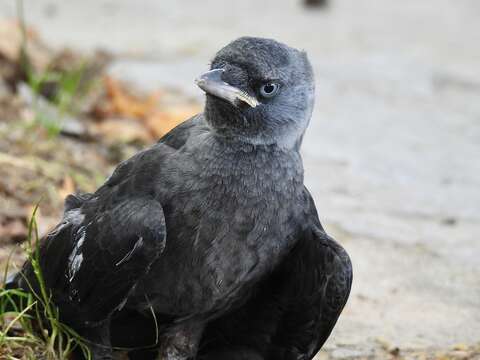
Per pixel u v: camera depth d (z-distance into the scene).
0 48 15.34
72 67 16.14
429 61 19.61
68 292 8.55
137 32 20.09
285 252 8.53
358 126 16.22
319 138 15.61
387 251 12.08
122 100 15.21
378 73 18.56
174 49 19.03
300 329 8.92
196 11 22.20
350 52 19.88
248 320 9.11
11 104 14.26
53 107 14.60
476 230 12.80
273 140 8.33
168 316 8.66
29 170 12.35
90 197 8.87
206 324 8.80
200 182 8.18
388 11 23.64
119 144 13.91
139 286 8.35
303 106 8.50
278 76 8.25
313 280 8.63
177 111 15.09
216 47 19.31
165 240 8.03
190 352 8.75
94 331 8.60
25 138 13.17
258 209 8.23
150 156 8.43
